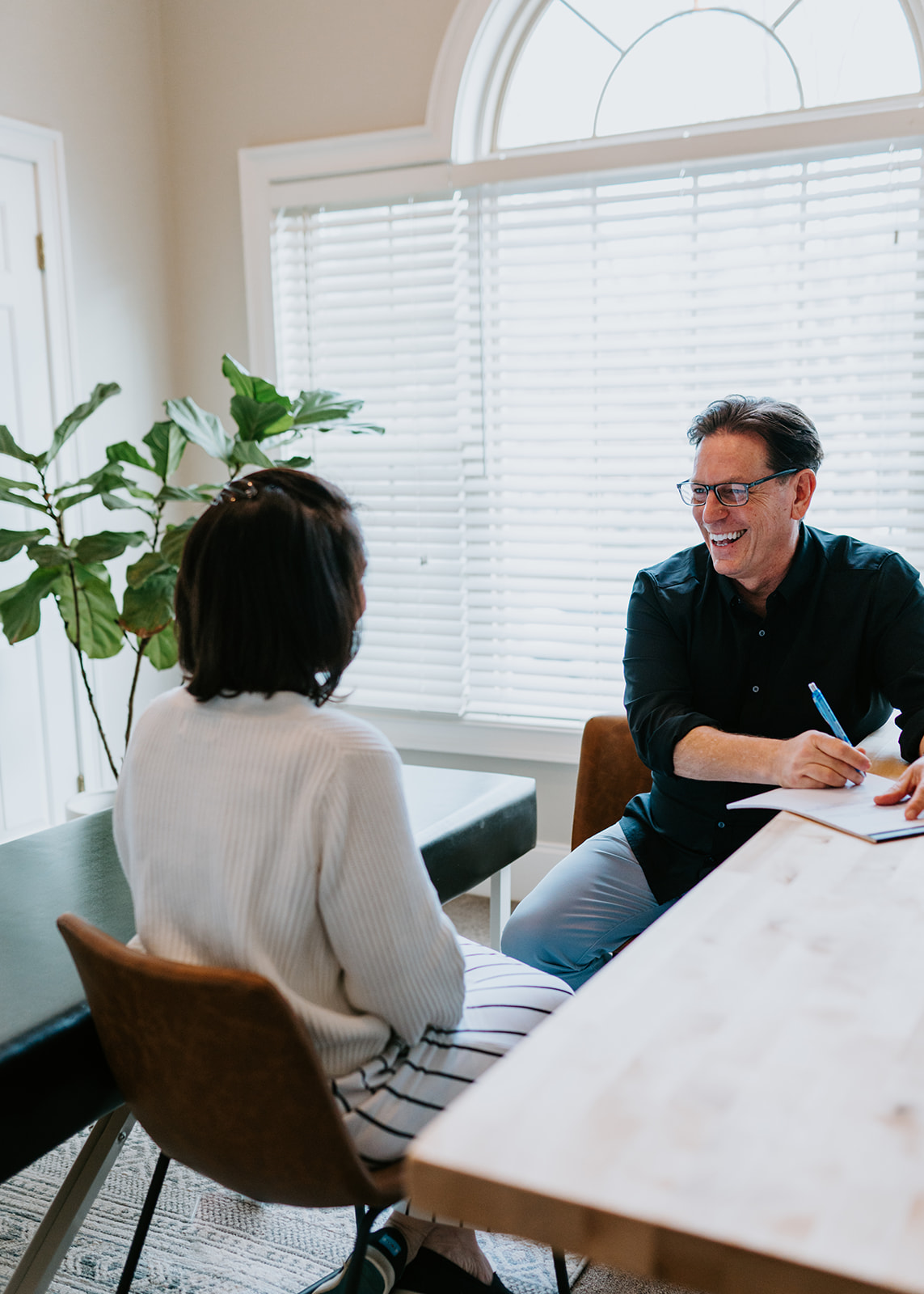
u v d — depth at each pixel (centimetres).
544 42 301
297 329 335
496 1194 57
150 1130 110
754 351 281
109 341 323
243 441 265
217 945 103
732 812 175
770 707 175
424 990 105
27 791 300
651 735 168
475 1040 115
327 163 315
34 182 293
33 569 299
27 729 299
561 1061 69
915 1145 59
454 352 316
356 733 99
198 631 102
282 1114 96
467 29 291
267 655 101
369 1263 125
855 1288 50
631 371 298
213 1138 101
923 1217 53
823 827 120
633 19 290
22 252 291
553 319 298
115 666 329
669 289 283
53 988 123
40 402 299
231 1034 93
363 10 305
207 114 332
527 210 296
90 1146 133
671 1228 53
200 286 345
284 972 102
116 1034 104
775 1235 52
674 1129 61
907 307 262
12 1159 111
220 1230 168
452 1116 63
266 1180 102
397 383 321
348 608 105
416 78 303
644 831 186
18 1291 130
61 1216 132
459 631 323
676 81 287
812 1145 60
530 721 318
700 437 169
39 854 170
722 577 175
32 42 290
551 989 130
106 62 315
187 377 352
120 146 322
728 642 176
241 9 321
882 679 170
